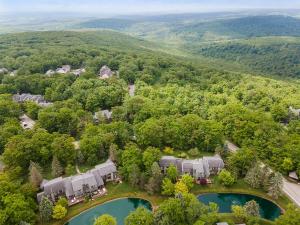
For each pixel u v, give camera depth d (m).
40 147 151.12
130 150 147.62
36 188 130.75
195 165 142.38
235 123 176.50
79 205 129.62
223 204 131.62
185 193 120.62
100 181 138.00
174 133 164.62
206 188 139.38
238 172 144.25
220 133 165.38
